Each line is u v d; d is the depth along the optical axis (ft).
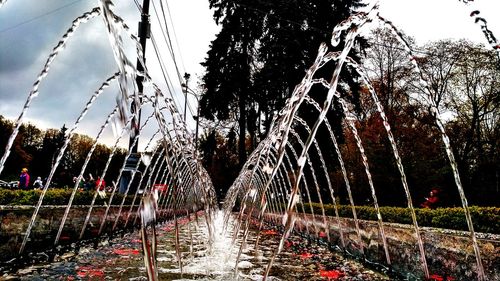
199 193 40.06
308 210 34.40
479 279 7.34
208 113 78.38
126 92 4.10
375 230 11.81
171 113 14.25
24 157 114.42
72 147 136.67
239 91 77.46
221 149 105.60
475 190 42.78
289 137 50.96
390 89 64.13
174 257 10.93
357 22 7.23
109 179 120.06
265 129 63.87
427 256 9.07
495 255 7.02
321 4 55.31
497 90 54.90
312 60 54.65
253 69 81.51
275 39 59.26
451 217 15.30
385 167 47.96
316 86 50.88
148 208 5.78
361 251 12.78
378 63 66.03
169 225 27.14
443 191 42.39
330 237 16.58
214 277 8.19
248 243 16.19
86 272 8.38
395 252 10.50
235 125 88.79
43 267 8.98
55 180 92.32
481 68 57.06
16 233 9.84
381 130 57.52
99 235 15.57
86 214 14.80
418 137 55.62
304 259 11.71
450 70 60.75
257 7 66.28
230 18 76.18
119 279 7.59
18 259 9.64
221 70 78.23
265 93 61.46
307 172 51.49
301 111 50.49
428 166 46.57
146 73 8.16
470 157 56.49
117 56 4.09
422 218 17.43
